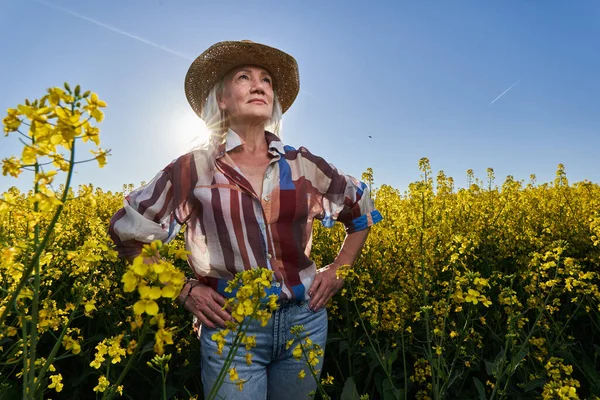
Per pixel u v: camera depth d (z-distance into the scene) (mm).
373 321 2621
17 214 1130
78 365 3203
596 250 4367
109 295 3221
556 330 2857
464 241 2803
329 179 2232
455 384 2803
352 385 2131
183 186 1984
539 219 5414
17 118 905
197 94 2531
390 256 3668
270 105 2156
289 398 2104
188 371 2918
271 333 1955
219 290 1958
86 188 1022
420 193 2904
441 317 2711
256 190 2037
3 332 1281
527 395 2715
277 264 1996
